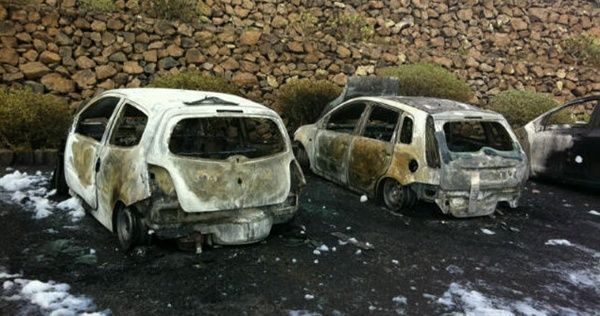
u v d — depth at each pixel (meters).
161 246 4.83
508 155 6.39
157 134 4.53
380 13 14.02
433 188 6.08
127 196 4.53
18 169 7.58
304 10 13.29
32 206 5.87
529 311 4.05
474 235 5.85
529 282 4.64
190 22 11.39
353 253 5.05
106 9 10.63
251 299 3.96
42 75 9.40
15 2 9.66
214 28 10.87
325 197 7.06
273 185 4.94
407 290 4.31
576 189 8.72
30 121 8.08
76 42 9.69
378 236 5.61
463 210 6.18
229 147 5.92
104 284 4.05
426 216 6.43
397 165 6.37
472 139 7.27
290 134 10.55
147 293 3.95
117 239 5.00
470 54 13.33
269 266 4.60
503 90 13.39
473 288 4.43
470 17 14.71
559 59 14.92
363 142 6.99
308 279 4.39
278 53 11.32
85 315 3.54
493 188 6.25
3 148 8.05
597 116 8.22
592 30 15.80
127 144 5.21
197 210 4.51
